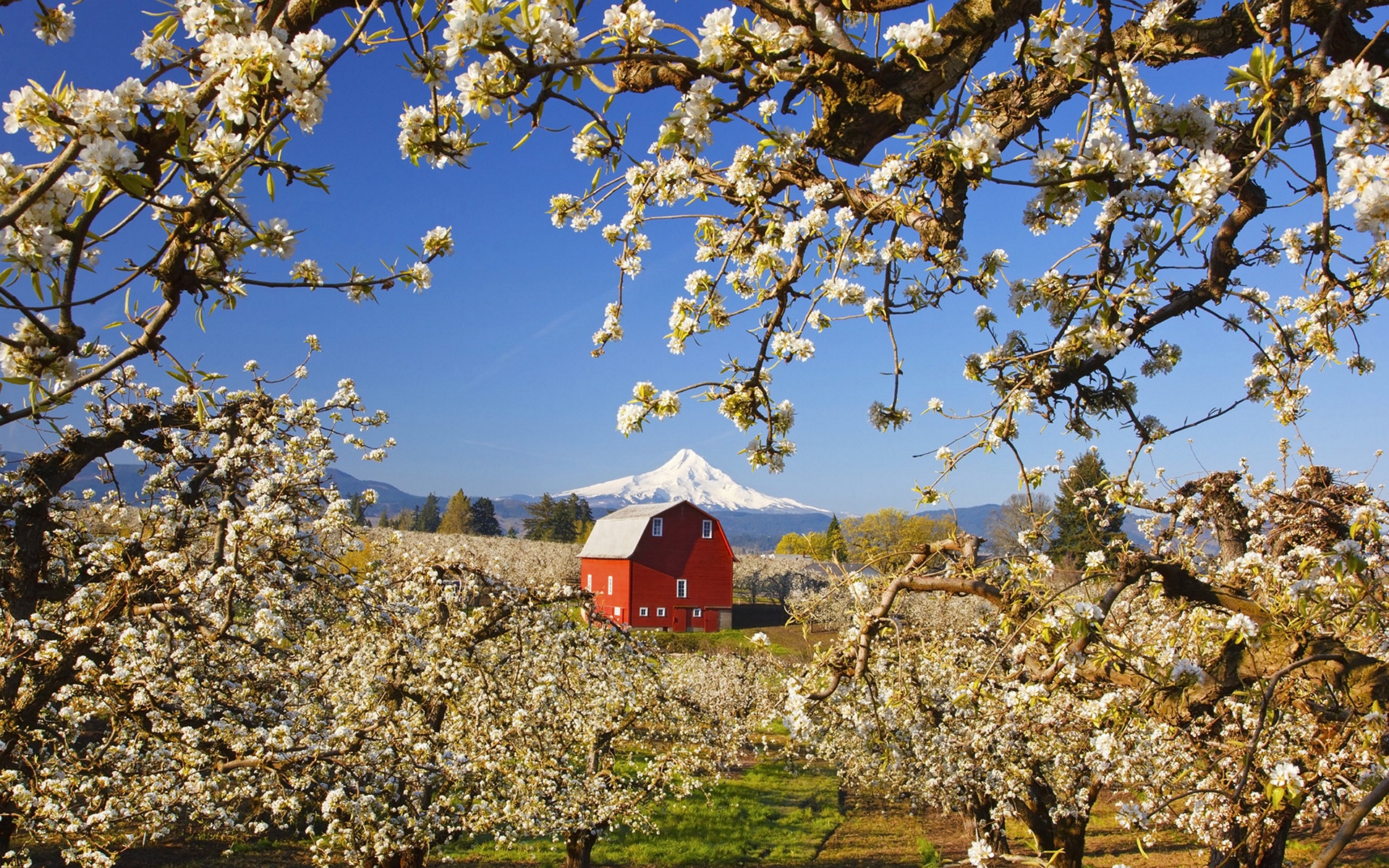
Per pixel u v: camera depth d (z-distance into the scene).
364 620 8.10
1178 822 5.90
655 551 44.25
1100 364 3.08
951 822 16.11
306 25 2.38
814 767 20.41
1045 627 3.17
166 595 5.97
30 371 1.76
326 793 6.61
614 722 10.77
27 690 5.57
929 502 3.43
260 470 7.43
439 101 2.17
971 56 2.57
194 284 1.96
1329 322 3.32
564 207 3.58
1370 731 3.04
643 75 2.86
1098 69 2.47
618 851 13.49
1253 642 3.42
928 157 2.62
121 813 5.88
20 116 1.60
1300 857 10.21
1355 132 2.11
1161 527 5.44
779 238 3.09
